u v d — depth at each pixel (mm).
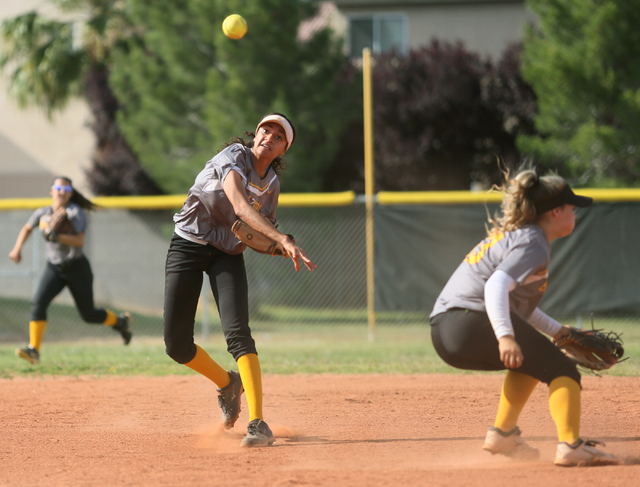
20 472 12508
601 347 13016
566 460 12102
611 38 50312
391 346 35656
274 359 30047
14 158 76250
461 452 13727
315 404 19750
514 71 62656
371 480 11453
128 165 64750
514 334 12039
